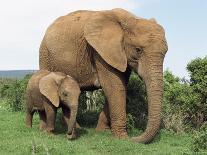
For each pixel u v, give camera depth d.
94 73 14.38
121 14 13.59
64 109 13.98
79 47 14.49
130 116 14.95
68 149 11.73
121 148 12.03
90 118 16.47
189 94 15.52
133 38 13.15
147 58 12.83
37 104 14.48
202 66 15.73
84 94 17.30
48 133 13.88
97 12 14.38
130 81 15.96
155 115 12.68
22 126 15.03
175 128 15.14
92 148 12.26
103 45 13.51
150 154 11.62
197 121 15.35
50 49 15.20
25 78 21.48
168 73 18.30
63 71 14.98
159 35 12.93
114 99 13.55
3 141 12.69
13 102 20.84
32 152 11.27
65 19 15.31
